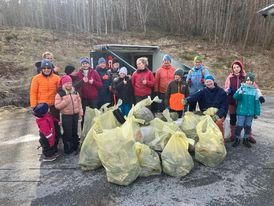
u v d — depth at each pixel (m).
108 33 19.44
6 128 7.55
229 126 5.75
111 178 4.15
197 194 3.90
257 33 20.11
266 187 4.09
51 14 18.27
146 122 4.82
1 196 4.07
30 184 4.35
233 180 4.25
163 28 21.58
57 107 5.12
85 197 3.93
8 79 11.80
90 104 6.12
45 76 5.42
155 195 3.88
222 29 20.30
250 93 5.25
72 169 4.75
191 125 5.02
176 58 17.23
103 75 6.69
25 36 15.69
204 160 4.65
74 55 15.20
